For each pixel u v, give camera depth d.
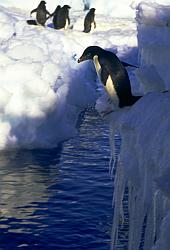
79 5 128.00
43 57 47.38
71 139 40.06
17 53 47.25
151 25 23.41
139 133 10.58
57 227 23.53
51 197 27.19
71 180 30.00
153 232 10.43
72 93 52.47
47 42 59.84
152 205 9.77
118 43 87.50
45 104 40.06
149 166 9.70
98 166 32.91
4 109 39.34
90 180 30.05
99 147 37.78
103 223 23.92
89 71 60.97
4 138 37.78
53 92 40.97
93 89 56.91
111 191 28.12
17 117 39.00
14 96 40.06
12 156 35.25
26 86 40.59
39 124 39.44
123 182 14.23
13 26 60.25
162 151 9.28
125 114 12.56
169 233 7.53
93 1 125.75
